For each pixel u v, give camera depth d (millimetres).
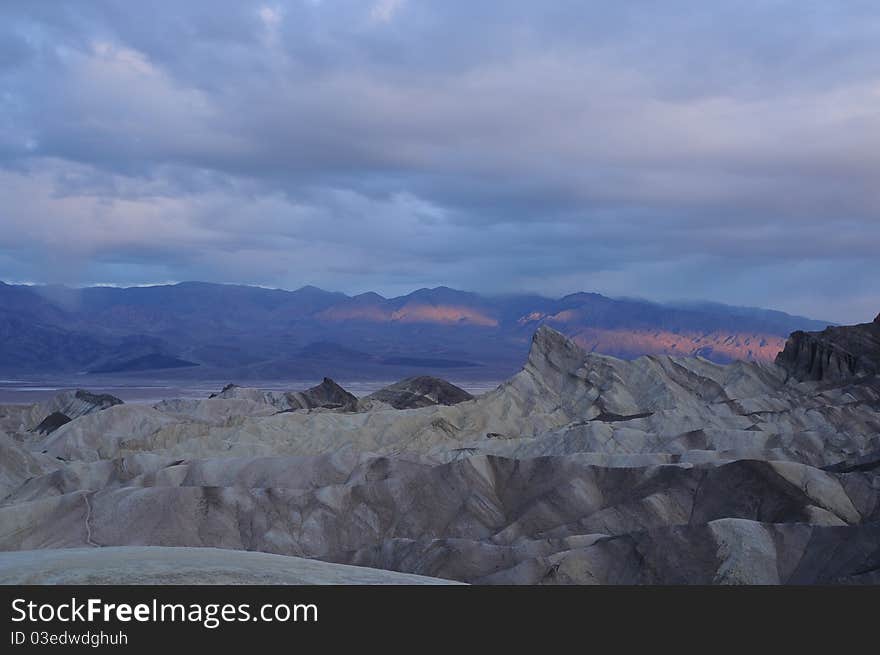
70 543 64688
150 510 67438
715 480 66125
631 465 72812
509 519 68875
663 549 51656
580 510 67625
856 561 49000
